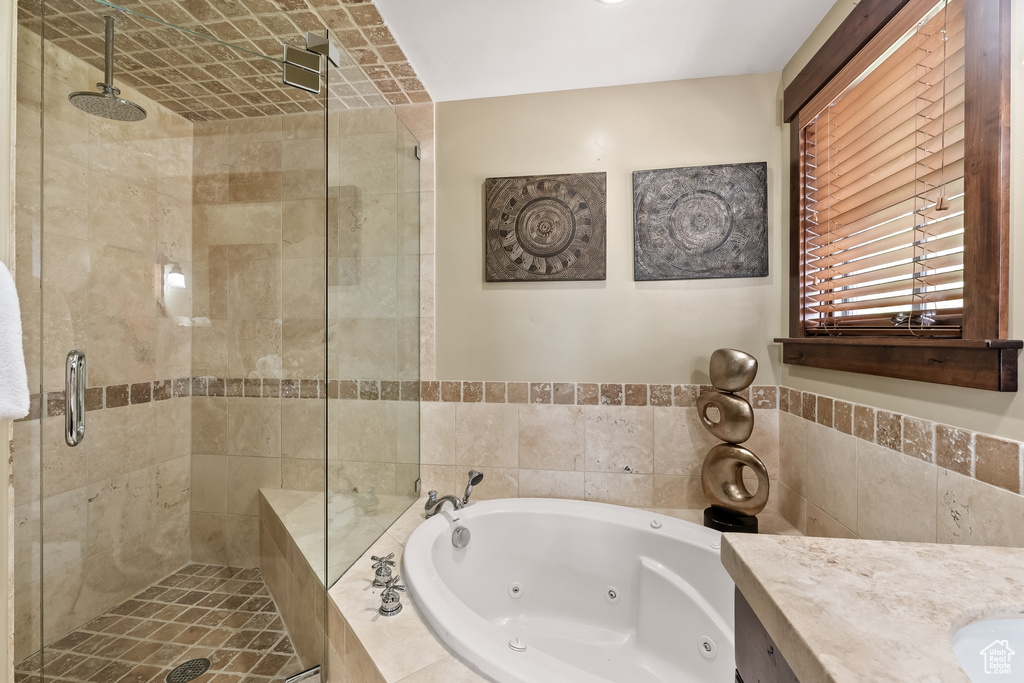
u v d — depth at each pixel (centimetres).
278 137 158
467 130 227
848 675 42
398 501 207
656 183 212
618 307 217
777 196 206
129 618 138
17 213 126
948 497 116
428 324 230
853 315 168
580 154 219
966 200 107
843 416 160
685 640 158
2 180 96
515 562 190
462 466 229
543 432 223
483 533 190
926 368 120
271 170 157
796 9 166
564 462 221
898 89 136
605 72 206
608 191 217
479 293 227
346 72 166
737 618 68
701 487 211
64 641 129
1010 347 96
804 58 186
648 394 215
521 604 189
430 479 232
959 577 60
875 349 140
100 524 135
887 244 141
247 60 149
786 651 51
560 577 187
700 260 210
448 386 229
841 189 164
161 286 149
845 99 164
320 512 153
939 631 48
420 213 230
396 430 205
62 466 130
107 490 137
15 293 95
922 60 126
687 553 165
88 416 135
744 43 186
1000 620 54
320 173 158
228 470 153
